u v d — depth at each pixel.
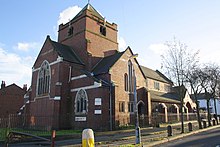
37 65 36.09
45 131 26.23
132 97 32.56
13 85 53.00
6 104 50.94
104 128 26.28
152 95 39.31
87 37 36.00
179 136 19.86
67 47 36.88
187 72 32.88
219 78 35.47
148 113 33.62
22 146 16.56
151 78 44.44
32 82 36.38
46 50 34.66
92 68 34.28
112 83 28.97
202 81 31.92
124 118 29.95
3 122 27.08
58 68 30.92
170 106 41.78
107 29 40.34
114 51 40.72
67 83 31.30
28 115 33.22
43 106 31.78
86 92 28.95
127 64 33.41
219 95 39.44
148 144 15.11
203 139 17.91
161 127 32.25
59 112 29.20
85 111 28.44
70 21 39.34
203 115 50.03
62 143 17.91
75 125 29.25
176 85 27.78
